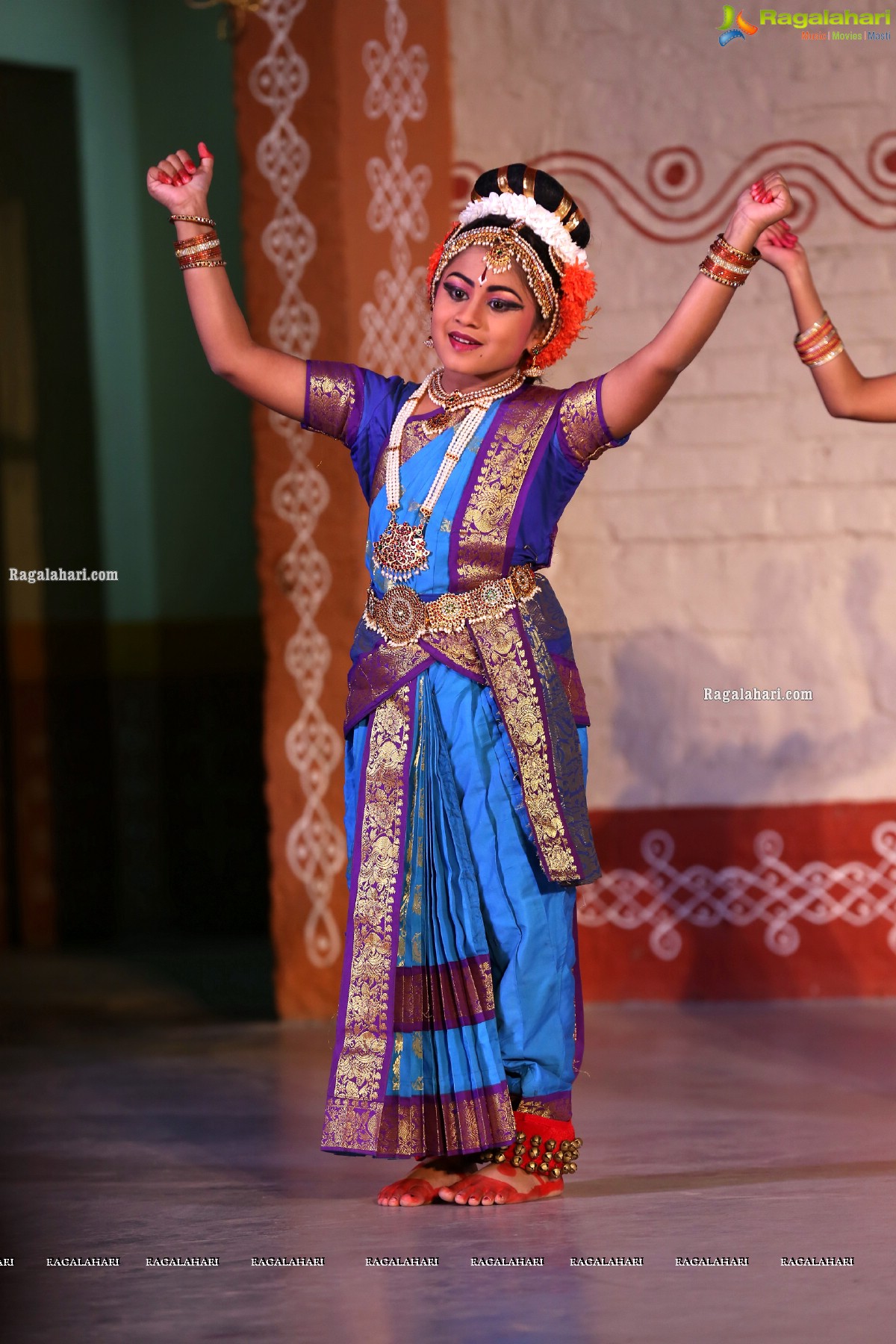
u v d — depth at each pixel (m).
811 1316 3.90
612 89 9.31
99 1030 9.29
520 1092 5.22
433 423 5.30
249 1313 4.04
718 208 9.27
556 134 9.37
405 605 5.23
